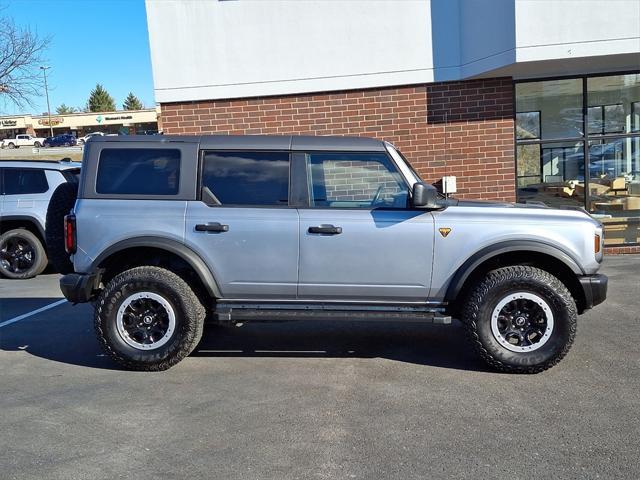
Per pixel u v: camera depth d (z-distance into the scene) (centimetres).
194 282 540
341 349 583
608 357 531
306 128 1019
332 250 507
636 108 1018
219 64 1009
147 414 433
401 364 534
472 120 1003
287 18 995
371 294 514
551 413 420
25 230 1004
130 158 526
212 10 998
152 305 521
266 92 1009
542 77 1006
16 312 760
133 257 546
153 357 516
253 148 520
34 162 1020
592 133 1029
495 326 495
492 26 909
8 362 559
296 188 516
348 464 355
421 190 485
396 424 408
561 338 489
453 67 990
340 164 518
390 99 1005
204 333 643
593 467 347
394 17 986
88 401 459
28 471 353
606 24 853
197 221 512
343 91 1009
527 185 1041
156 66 1014
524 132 1027
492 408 432
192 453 373
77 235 520
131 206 518
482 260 498
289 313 516
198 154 522
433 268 505
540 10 859
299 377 505
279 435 395
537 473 341
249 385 488
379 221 504
